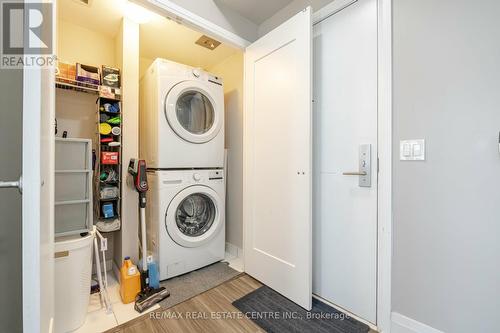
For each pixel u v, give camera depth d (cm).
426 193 113
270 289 173
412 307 117
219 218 216
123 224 185
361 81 138
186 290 171
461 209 103
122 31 190
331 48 154
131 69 191
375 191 133
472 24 99
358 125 140
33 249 57
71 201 140
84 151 149
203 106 220
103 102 187
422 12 113
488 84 96
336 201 151
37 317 58
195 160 203
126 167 187
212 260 213
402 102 120
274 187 171
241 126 239
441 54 108
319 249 161
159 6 147
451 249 106
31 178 57
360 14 139
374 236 133
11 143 93
